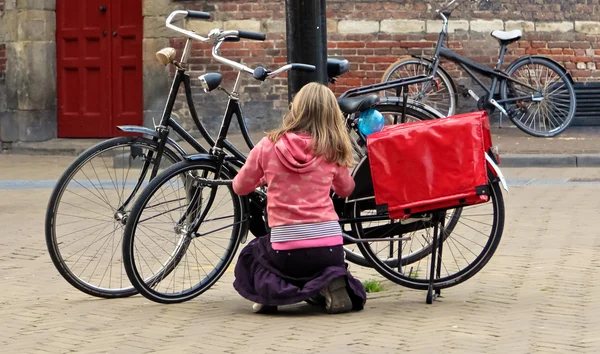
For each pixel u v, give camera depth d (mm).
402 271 6789
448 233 6816
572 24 16484
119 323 6078
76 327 5984
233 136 9438
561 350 5289
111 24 16859
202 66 16047
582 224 9523
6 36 17109
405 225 6633
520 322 5906
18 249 8719
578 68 16531
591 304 6352
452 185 6184
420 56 15078
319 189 6156
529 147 14641
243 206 6656
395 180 6262
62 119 17203
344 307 6188
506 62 16312
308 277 6156
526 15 16312
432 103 15117
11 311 6438
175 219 6547
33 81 16969
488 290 6836
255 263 6262
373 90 6945
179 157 6730
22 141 17031
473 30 16109
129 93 16828
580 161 13961
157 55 6570
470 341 5488
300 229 6086
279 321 6051
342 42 16031
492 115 16219
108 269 7031
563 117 15688
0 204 11383
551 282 7027
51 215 6594
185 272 6738
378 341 5520
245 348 5441
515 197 11320
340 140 6168
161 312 6363
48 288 7172
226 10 16031
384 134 6285
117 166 6945
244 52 16016
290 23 7133
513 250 8273
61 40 17109
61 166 15203
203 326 5965
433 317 6078
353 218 6547
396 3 16016
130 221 6320
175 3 16188
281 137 6184
